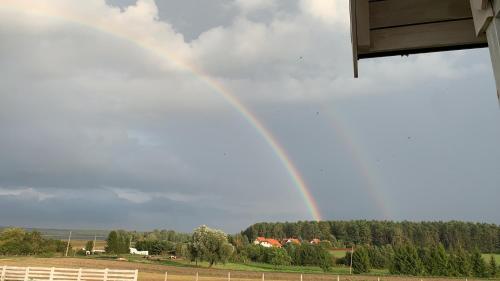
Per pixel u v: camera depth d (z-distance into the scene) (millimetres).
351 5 2398
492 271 71250
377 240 124625
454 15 2455
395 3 2537
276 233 140125
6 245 70250
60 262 52250
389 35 2543
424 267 72500
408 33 2521
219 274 46906
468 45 2436
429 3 2502
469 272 71375
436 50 2496
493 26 1749
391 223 127562
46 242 78250
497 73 1721
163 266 54906
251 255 85062
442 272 71688
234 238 92500
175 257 85188
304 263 83500
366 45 2471
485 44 2420
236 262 79312
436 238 117562
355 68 2531
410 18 2523
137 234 115688
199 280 37188
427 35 2492
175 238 121125
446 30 2471
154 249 98188
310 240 130500
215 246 59969
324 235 133125
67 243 80375
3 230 74000
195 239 60531
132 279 24062
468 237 115375
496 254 104125
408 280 49656
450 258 73250
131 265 53312
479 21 1865
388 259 81688
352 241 126500
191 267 56750
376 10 2559
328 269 80188
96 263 53344
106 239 92688
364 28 2461
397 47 2529
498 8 1677
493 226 117062
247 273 49500
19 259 55969
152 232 120500
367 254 77625
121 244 91312
